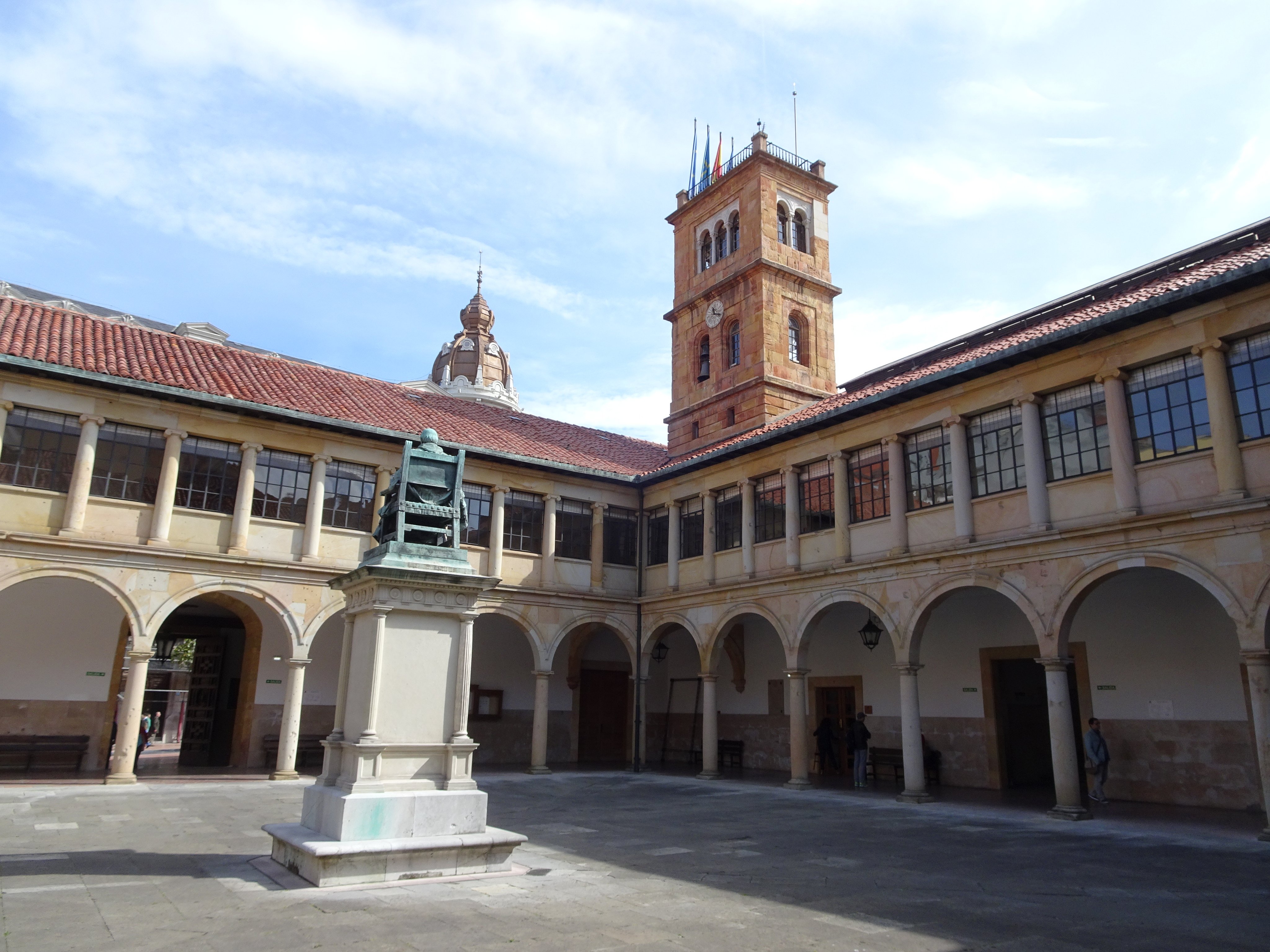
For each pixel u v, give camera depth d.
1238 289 13.41
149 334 22.53
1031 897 8.41
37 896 7.60
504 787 19.41
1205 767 16.06
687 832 12.76
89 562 17.91
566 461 25.22
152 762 23.77
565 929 6.77
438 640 9.48
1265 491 13.01
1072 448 15.71
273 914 7.03
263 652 21.95
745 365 28.30
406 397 25.78
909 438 18.73
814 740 24.12
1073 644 18.38
